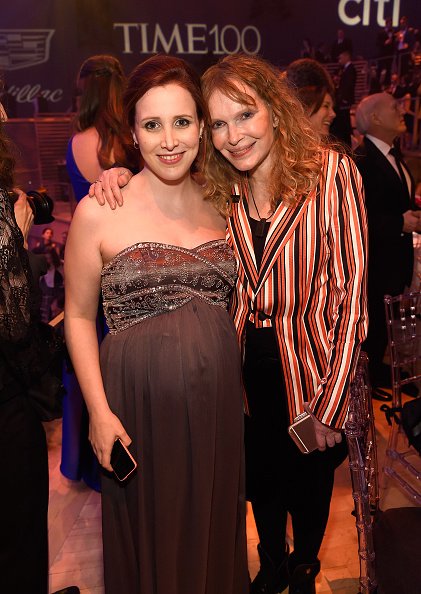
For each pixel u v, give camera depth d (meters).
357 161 3.29
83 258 1.51
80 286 1.54
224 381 1.58
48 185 4.43
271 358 1.64
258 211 1.65
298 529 1.89
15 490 1.45
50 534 2.40
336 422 1.54
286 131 1.55
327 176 1.55
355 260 1.52
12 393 1.41
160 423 1.54
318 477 1.80
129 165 1.98
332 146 1.73
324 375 1.61
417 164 4.70
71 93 4.39
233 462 1.67
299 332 1.61
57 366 1.55
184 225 1.59
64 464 2.71
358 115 3.32
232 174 1.67
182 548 1.66
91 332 1.58
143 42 4.48
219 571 1.76
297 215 1.55
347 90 4.76
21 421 1.43
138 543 1.64
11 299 1.30
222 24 4.56
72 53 4.37
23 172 4.39
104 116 2.29
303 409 1.64
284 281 1.57
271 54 4.68
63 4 4.27
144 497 1.60
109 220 1.50
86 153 2.37
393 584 1.65
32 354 1.41
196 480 1.58
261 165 1.61
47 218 1.69
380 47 4.72
